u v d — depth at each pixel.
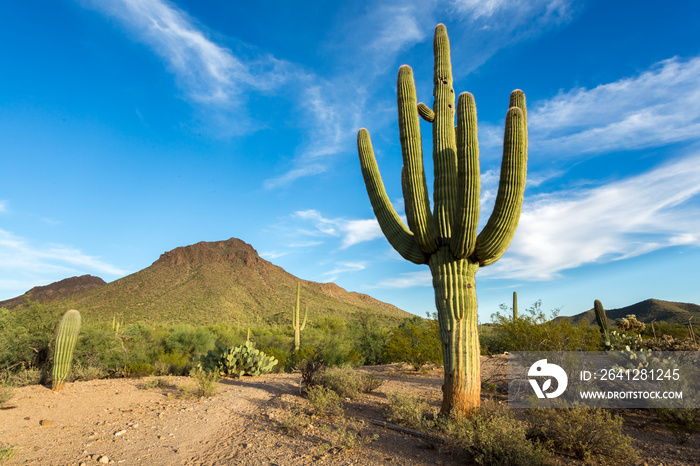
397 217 7.70
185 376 12.84
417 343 14.03
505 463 4.16
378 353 23.39
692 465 4.35
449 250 6.59
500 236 6.29
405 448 5.16
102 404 7.88
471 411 5.99
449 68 7.66
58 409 7.33
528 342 8.34
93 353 14.18
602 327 13.98
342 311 130.12
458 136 6.26
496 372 9.73
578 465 4.46
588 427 4.80
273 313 117.50
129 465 4.63
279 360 16.48
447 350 6.34
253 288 158.50
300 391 9.16
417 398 7.54
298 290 25.86
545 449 4.66
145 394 9.09
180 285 142.62
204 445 5.48
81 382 10.73
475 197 6.10
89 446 5.24
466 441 4.66
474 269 6.57
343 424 6.34
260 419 6.80
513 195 6.12
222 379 11.88
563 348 7.74
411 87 7.43
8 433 5.73
